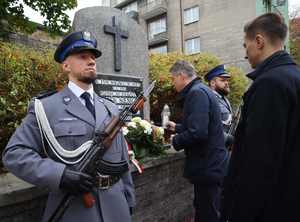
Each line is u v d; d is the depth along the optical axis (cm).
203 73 809
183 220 465
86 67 223
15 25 1112
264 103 184
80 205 203
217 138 341
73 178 187
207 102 333
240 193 188
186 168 350
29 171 189
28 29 1143
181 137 336
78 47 220
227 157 345
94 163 201
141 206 377
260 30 208
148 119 536
